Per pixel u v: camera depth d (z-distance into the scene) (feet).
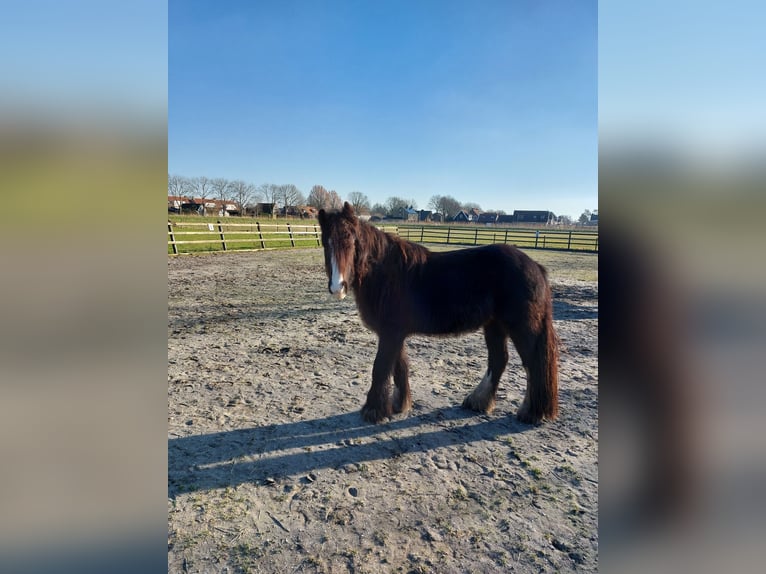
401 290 10.41
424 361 16.48
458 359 16.79
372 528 7.27
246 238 63.46
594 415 11.81
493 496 8.19
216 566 6.38
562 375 14.98
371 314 10.78
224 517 7.48
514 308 10.51
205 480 8.55
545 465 9.29
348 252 9.59
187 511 7.61
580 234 84.12
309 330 20.48
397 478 8.76
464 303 10.39
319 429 10.77
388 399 11.19
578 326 22.03
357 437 10.41
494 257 10.66
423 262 10.66
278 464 9.19
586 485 8.57
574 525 7.39
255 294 28.84
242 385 13.56
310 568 6.38
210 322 21.53
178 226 55.57
